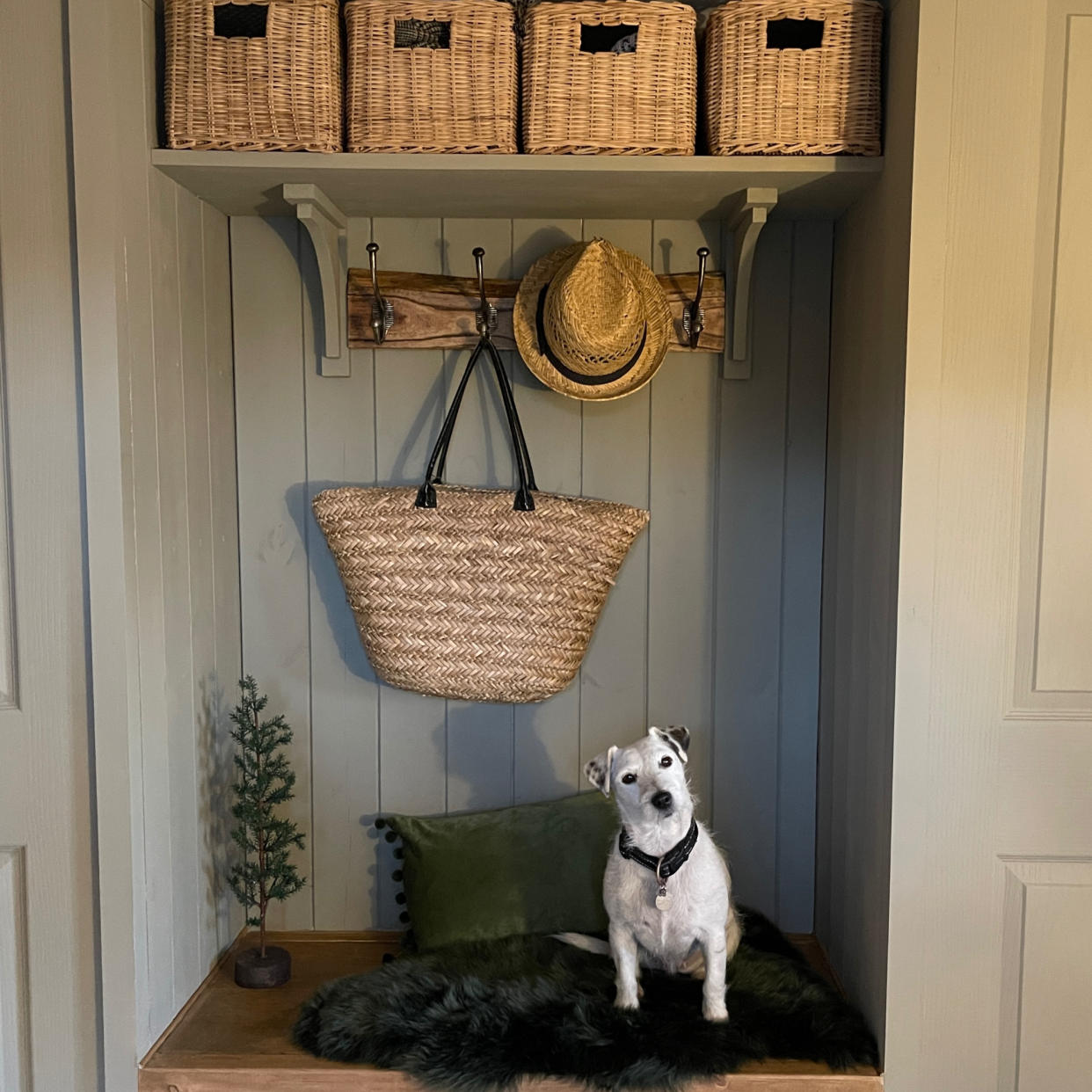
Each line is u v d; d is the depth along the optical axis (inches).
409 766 75.7
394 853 75.2
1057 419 54.7
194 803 65.8
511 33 60.1
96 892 57.4
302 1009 61.7
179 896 63.3
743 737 75.6
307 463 74.0
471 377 73.6
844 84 59.6
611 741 75.8
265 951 68.7
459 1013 58.2
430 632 67.8
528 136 60.5
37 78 54.0
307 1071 56.9
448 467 74.1
